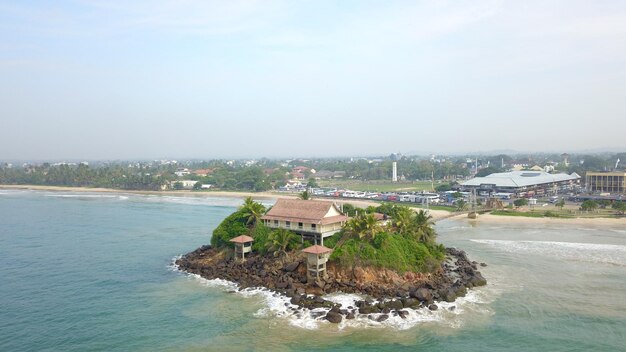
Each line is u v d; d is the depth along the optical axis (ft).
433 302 250.16
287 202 336.29
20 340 213.46
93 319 237.66
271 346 203.62
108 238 457.27
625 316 233.35
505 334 213.46
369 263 278.05
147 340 212.02
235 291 277.23
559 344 203.21
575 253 373.20
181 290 282.77
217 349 201.87
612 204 615.16
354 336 212.23
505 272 315.17
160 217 625.00
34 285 296.10
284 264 298.97
